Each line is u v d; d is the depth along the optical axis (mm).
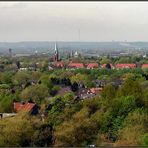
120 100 68188
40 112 86750
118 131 62156
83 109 69375
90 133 62000
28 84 157125
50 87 146750
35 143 58750
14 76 198500
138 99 69312
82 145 59969
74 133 60844
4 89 145625
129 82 78875
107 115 65125
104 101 73062
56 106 73062
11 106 99000
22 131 58656
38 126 61031
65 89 148625
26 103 103812
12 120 62406
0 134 58062
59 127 62500
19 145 57438
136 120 63062
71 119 66500
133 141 58219
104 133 62406
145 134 58906
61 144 59500
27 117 67062
